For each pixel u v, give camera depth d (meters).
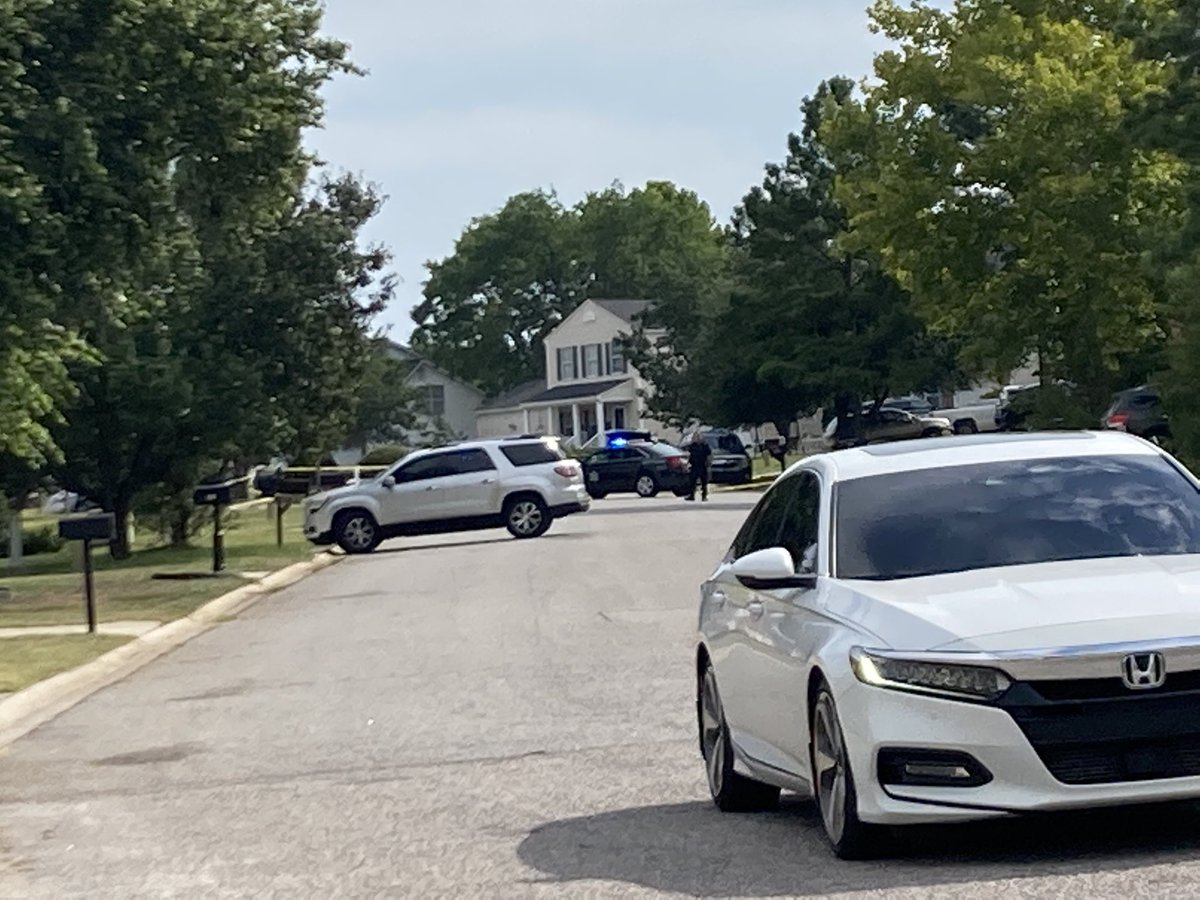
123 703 17.31
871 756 7.70
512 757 12.45
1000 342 42.03
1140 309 40.41
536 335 139.00
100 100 26.97
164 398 41.16
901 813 7.63
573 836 9.58
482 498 40.97
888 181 41.88
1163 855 7.84
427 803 10.95
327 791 11.66
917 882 7.64
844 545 8.79
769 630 9.00
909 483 9.10
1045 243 40.59
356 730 14.38
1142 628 7.53
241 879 9.11
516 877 8.62
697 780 11.14
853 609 8.17
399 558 37.69
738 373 67.38
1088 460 9.23
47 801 12.11
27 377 27.53
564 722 13.88
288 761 13.09
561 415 110.94
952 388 74.31
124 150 27.59
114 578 34.12
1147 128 30.89
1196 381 33.22
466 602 25.52
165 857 9.87
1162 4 34.38
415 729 14.16
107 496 43.81
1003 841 8.41
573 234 139.88
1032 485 9.02
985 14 41.78
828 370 63.62
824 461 9.55
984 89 40.59
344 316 43.91
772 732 9.07
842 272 65.00
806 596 8.65
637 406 104.56
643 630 20.20
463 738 13.49
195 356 42.31
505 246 139.62
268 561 37.69
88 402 41.03
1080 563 8.38
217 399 41.94
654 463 60.41
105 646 21.86
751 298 65.25
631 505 53.94
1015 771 7.42
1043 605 7.79
